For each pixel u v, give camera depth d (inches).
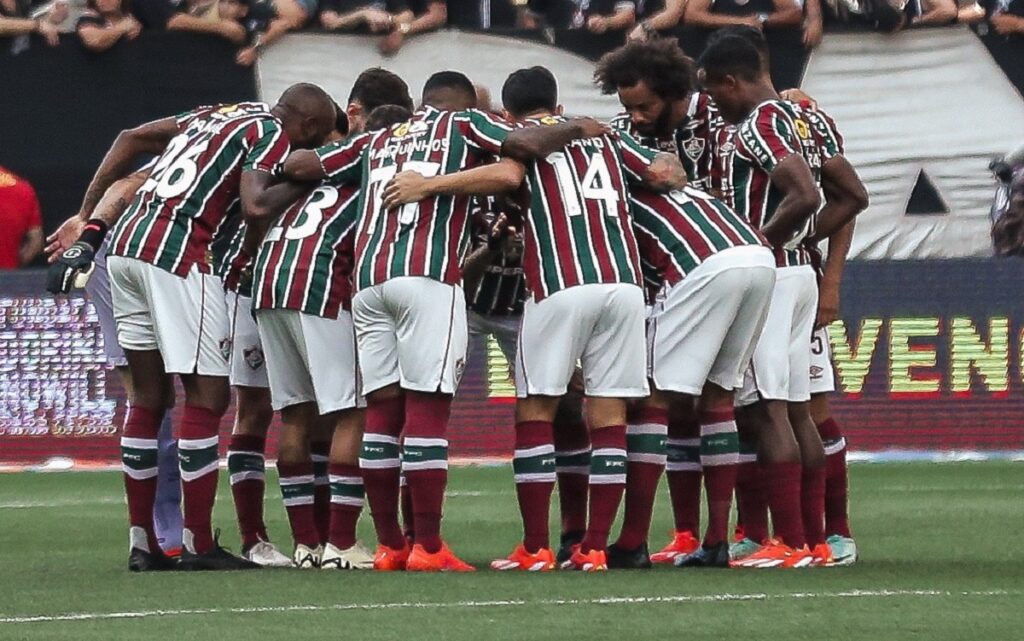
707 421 924.0
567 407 957.2
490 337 1679.4
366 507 1337.4
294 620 700.7
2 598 781.9
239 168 924.0
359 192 924.0
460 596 773.9
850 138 1715.1
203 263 916.0
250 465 954.1
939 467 1622.8
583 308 877.8
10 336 1681.8
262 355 953.5
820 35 1701.5
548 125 895.7
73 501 1391.5
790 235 910.4
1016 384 1686.8
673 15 1689.2
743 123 928.3
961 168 1711.4
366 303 887.1
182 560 921.5
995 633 664.4
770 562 920.9
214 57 1683.1
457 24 1724.9
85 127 1675.7
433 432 887.7
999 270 1685.5
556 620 698.2
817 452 938.7
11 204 1669.5
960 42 1702.8
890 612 719.7
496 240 970.1
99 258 989.8
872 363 1688.0
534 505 896.3
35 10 1704.0
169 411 1000.9
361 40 1690.5
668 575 861.8
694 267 896.3
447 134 891.4
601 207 890.7
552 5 1739.7
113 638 657.6
